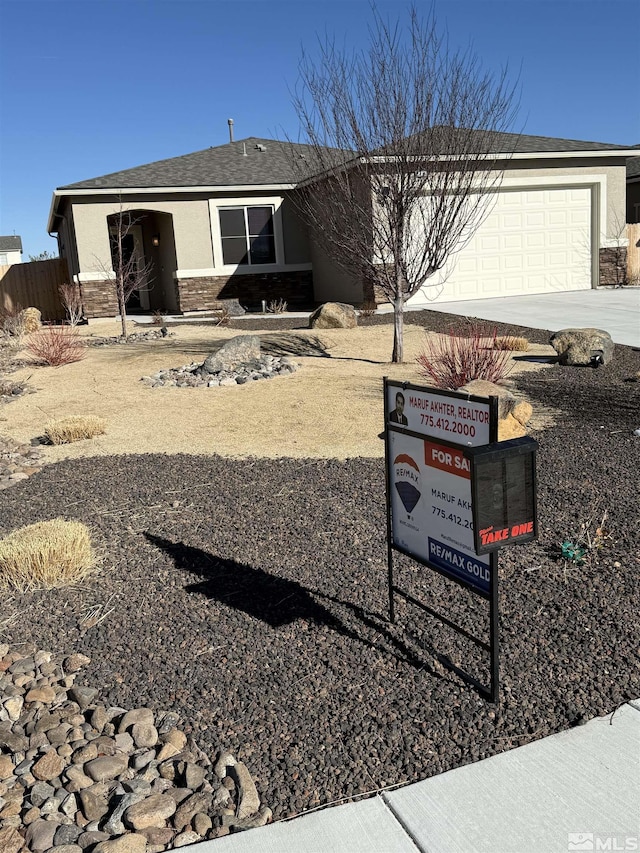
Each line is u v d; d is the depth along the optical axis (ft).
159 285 77.71
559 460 21.93
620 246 69.46
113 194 66.03
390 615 13.33
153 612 14.10
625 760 9.62
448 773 9.57
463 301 65.05
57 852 8.48
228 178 69.05
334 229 37.50
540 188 66.64
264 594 14.58
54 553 15.57
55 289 76.18
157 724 10.84
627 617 13.01
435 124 35.24
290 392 32.96
